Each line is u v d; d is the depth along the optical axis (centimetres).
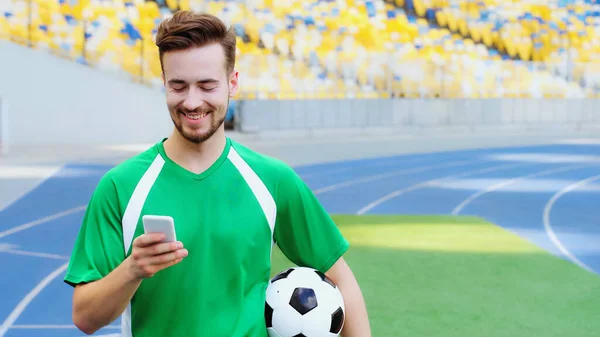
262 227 220
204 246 212
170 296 212
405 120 2506
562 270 666
